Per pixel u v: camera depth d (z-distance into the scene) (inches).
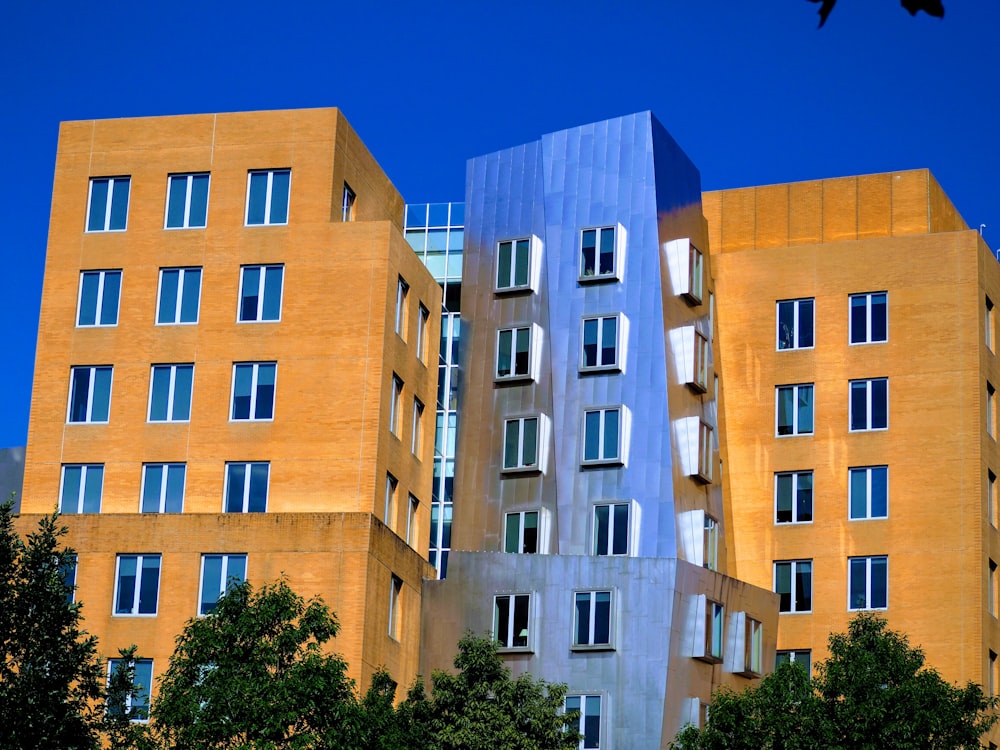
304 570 2422.5
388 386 2571.4
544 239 2864.2
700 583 2596.0
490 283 2874.0
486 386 2822.3
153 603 2449.6
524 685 2241.6
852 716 2116.1
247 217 2642.7
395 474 2593.5
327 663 1962.4
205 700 1942.7
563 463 2743.6
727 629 2652.6
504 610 2578.7
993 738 2783.0
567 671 2532.0
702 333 2854.3
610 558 2573.8
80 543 2486.5
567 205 2869.1
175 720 1900.8
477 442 2800.2
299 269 2603.3
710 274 3058.6
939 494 2866.6
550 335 2812.5
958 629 2800.2
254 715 1893.5
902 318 2955.2
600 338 2783.0
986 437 2908.5
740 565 2942.9
